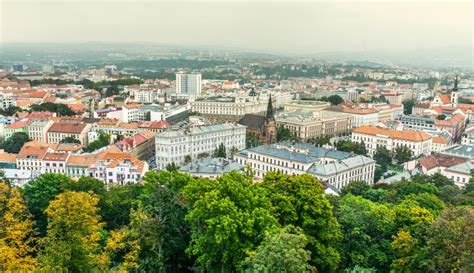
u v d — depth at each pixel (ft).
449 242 307.17
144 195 418.72
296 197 386.32
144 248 396.78
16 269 304.71
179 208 408.26
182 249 398.01
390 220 410.52
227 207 331.36
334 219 378.94
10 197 426.92
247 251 299.99
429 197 509.35
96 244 357.00
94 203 382.22
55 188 514.27
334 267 359.25
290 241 260.21
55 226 333.01
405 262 348.79
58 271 288.92
